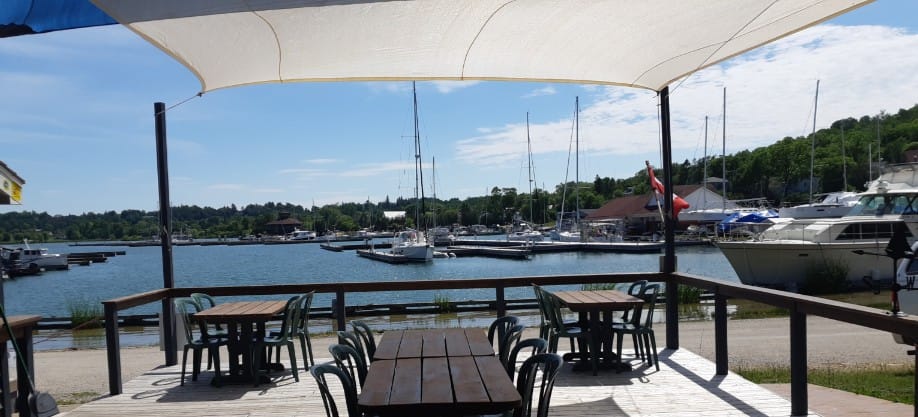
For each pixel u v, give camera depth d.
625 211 58.03
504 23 3.92
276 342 5.15
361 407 2.25
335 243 86.00
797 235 19.19
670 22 4.00
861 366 7.69
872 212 19.11
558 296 5.33
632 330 5.22
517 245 48.59
